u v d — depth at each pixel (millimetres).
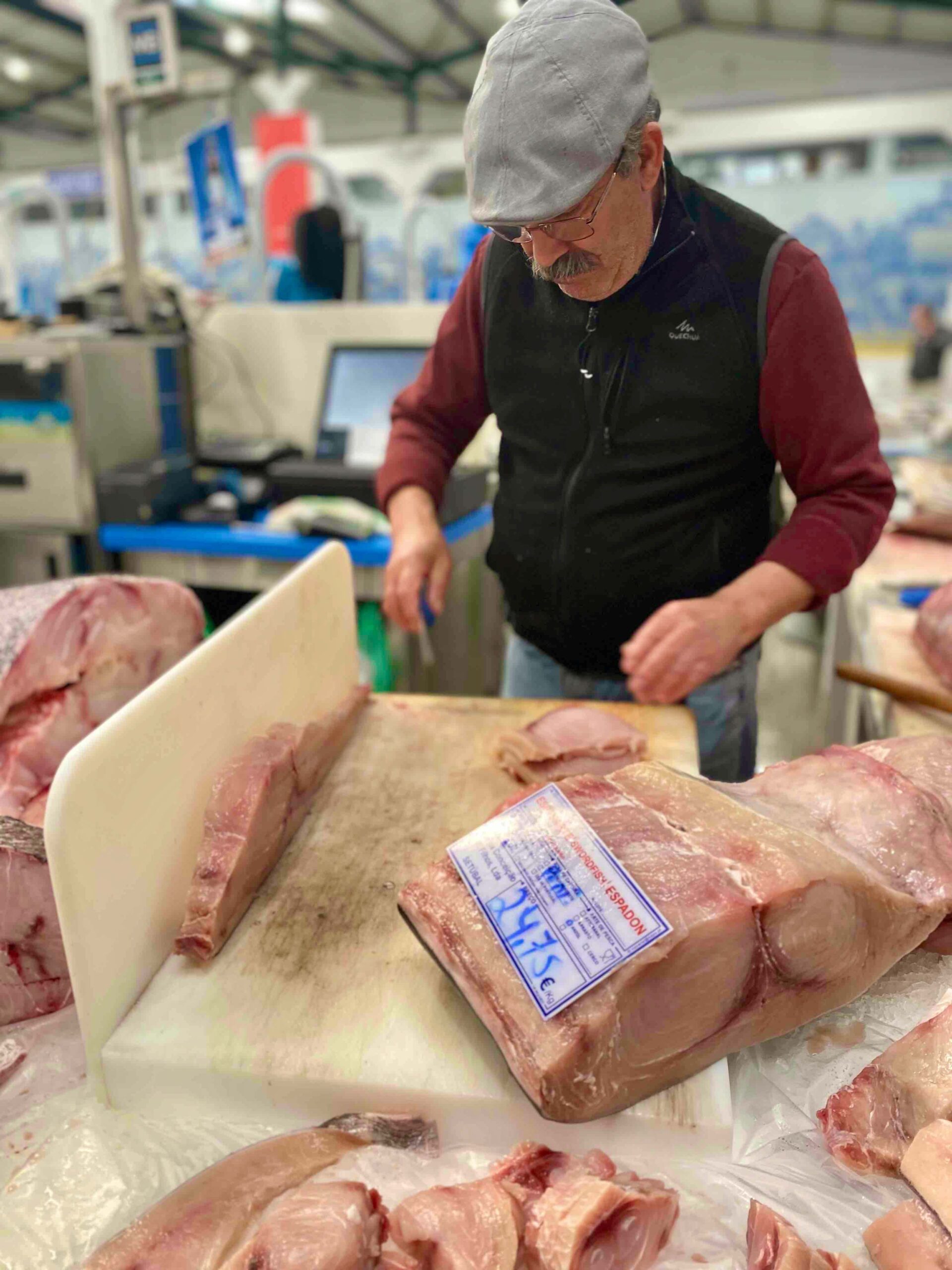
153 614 1324
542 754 1205
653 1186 706
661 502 1445
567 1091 730
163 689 907
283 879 1039
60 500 2617
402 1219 656
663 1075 778
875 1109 758
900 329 7574
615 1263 650
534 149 999
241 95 11859
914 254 7461
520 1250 646
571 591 1537
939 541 2426
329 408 2859
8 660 1166
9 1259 687
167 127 12375
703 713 1588
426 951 907
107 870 813
